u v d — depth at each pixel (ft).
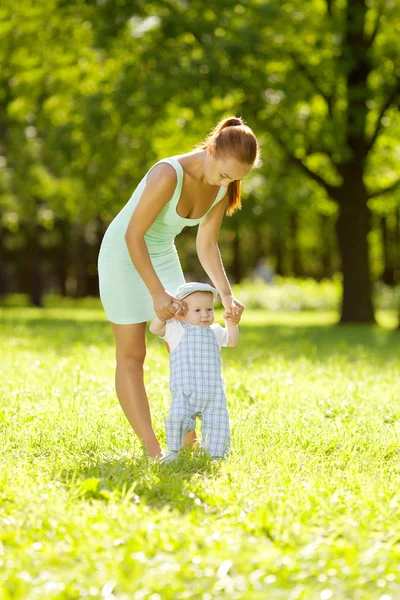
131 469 17.67
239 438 21.12
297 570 11.53
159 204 18.74
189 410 18.92
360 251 85.76
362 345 55.36
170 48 72.33
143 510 14.21
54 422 22.98
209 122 75.82
